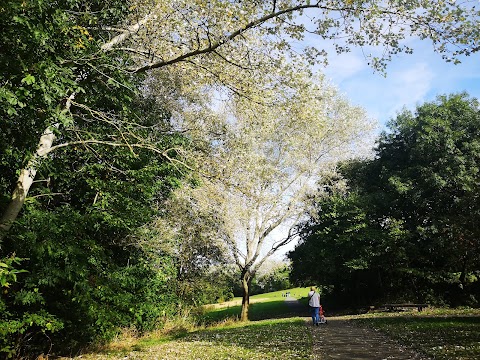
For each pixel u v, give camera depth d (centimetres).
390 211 2995
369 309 2755
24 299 1020
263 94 1144
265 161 2092
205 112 1861
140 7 1186
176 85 1673
